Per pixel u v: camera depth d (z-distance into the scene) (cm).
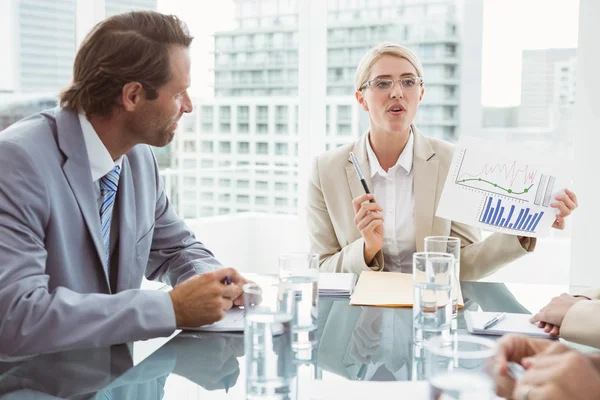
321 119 358
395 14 346
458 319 134
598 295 132
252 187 414
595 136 301
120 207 153
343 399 92
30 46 361
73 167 139
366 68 210
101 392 98
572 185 306
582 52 299
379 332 127
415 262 122
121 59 139
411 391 95
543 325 124
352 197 210
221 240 419
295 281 119
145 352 116
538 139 326
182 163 419
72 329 116
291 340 97
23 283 119
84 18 364
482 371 80
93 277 142
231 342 121
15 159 128
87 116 143
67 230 136
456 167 171
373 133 213
